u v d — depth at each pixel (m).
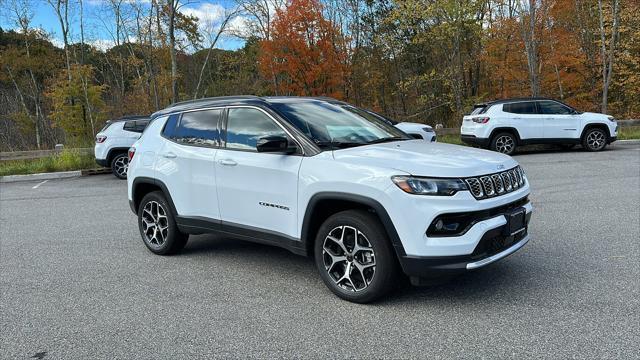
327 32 24.20
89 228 7.34
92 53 30.56
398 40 28.02
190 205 5.20
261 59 24.69
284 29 23.56
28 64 34.34
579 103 26.19
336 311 3.91
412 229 3.56
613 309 3.68
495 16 23.41
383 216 3.66
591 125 14.43
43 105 38.41
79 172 14.79
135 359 3.29
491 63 24.11
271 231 4.48
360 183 3.76
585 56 24.72
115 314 4.04
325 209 4.23
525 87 24.59
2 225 7.92
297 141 4.31
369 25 28.05
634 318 3.52
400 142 4.53
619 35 24.53
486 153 4.21
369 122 5.02
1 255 6.03
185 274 4.99
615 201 7.44
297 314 3.89
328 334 3.52
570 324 3.48
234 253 5.68
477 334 3.40
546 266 4.70
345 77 26.33
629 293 3.96
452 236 3.56
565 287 4.16
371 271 3.88
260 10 24.06
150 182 5.61
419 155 3.93
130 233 6.91
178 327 3.75
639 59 24.20
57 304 4.30
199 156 5.06
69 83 26.16
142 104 29.97
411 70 29.11
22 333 3.75
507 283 4.31
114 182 12.86
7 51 34.88
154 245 5.75
